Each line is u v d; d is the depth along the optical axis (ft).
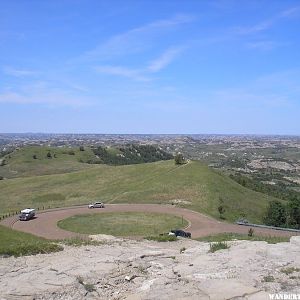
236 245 75.51
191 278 51.60
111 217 235.40
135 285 52.65
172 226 209.05
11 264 63.05
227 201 281.33
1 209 280.10
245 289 45.75
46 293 49.32
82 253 71.51
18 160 563.07
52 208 270.26
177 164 373.61
